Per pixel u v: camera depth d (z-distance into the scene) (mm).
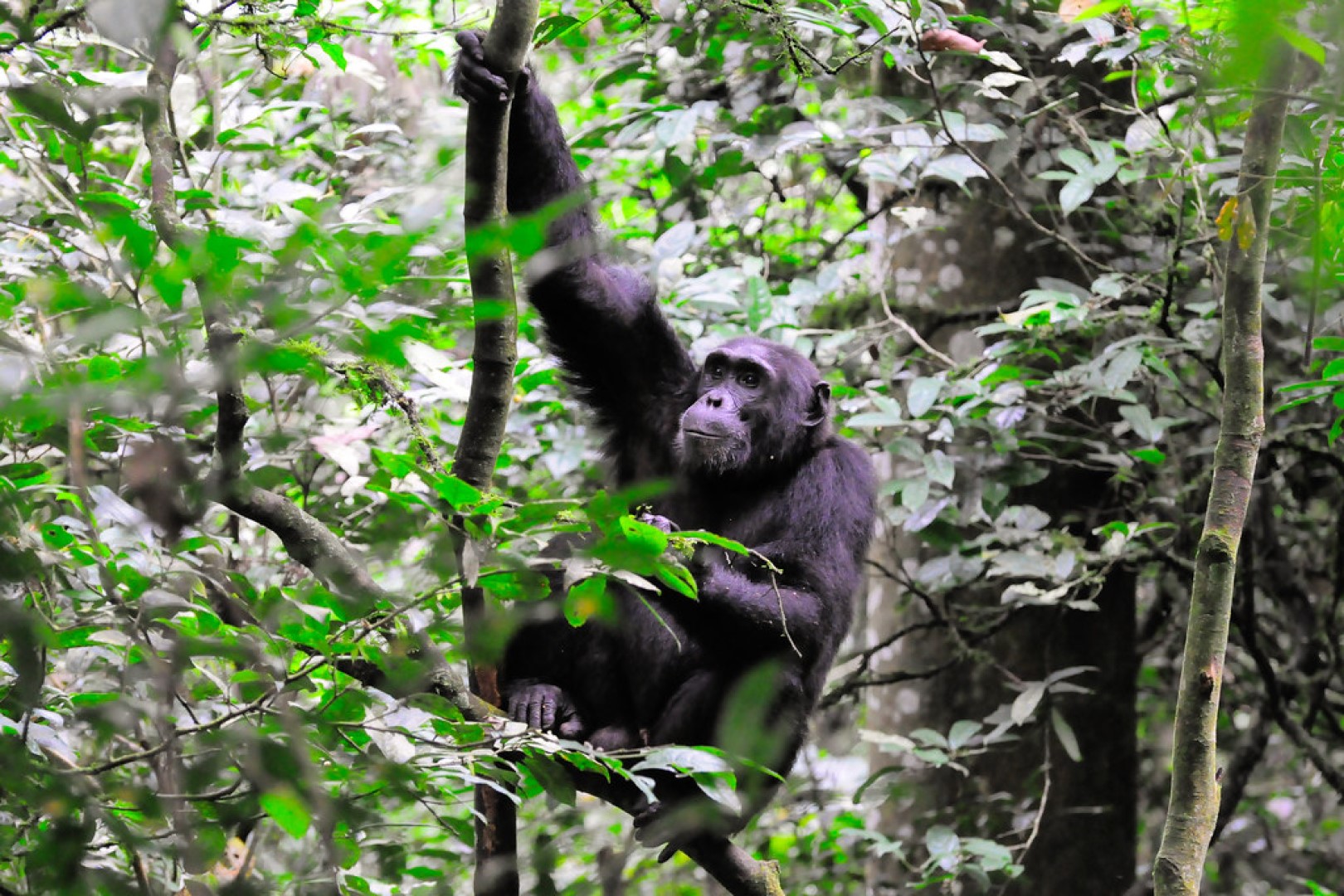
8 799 5762
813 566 11008
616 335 11336
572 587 5918
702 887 18109
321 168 12586
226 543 7848
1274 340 15602
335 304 3826
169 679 5402
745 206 16469
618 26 14094
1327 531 16984
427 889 7852
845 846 17344
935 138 13336
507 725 6664
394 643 6250
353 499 10656
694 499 11727
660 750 7012
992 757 15305
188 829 5312
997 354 13086
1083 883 15094
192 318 6059
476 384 6789
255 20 7773
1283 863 18625
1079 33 14586
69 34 8102
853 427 14680
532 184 10000
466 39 6500
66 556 5949
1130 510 15172
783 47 10539
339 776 6277
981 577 15281
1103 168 12531
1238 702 17234
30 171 7906
